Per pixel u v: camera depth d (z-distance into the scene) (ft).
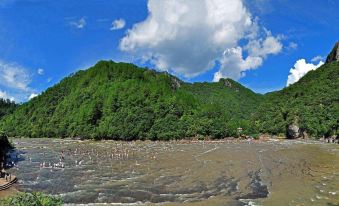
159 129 572.51
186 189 201.67
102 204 173.37
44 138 654.53
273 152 366.84
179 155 348.79
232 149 400.88
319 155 341.62
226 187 206.28
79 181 224.53
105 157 341.82
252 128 630.74
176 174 244.42
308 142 510.17
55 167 280.72
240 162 294.25
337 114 578.25
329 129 570.05
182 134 571.69
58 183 219.20
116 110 629.51
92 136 593.42
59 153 381.19
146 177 235.20
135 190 199.41
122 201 178.19
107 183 217.97
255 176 236.02
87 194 191.21
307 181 219.41
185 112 620.90
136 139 568.00
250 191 196.85
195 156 337.31
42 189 203.72
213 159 313.94
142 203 174.81
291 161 300.20
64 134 645.92
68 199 181.88
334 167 269.44
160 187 206.39
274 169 261.03
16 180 227.61
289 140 558.56
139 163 297.53
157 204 173.06
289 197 183.11
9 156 344.49
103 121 618.03
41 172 257.75
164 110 608.60
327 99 634.84
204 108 627.87
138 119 581.53
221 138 586.04
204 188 204.03
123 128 571.69
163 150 401.70
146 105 622.95
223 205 170.40
